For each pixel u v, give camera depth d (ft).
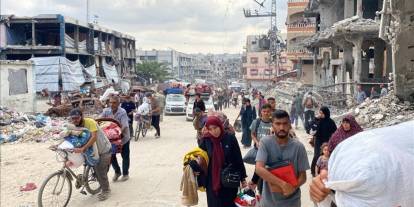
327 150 19.40
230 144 16.80
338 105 67.82
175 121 88.74
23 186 30.96
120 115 31.50
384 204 5.48
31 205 25.58
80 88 121.08
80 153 24.75
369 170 5.51
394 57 44.06
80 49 144.66
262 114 22.74
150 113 58.75
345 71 77.61
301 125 67.87
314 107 62.23
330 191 6.91
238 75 553.23
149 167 37.17
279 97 122.93
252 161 22.89
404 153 5.63
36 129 61.72
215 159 16.69
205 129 17.15
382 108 47.09
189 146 50.16
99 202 26.13
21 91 87.15
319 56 121.49
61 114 81.66
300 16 207.41
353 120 19.65
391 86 50.42
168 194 27.86
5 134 58.03
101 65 166.81
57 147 24.81
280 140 14.46
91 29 152.05
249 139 44.70
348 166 5.75
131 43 223.51
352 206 5.64
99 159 26.13
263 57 316.19
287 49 182.39
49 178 24.17
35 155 45.16
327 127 26.48
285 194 13.69
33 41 127.85
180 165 37.91
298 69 171.73
